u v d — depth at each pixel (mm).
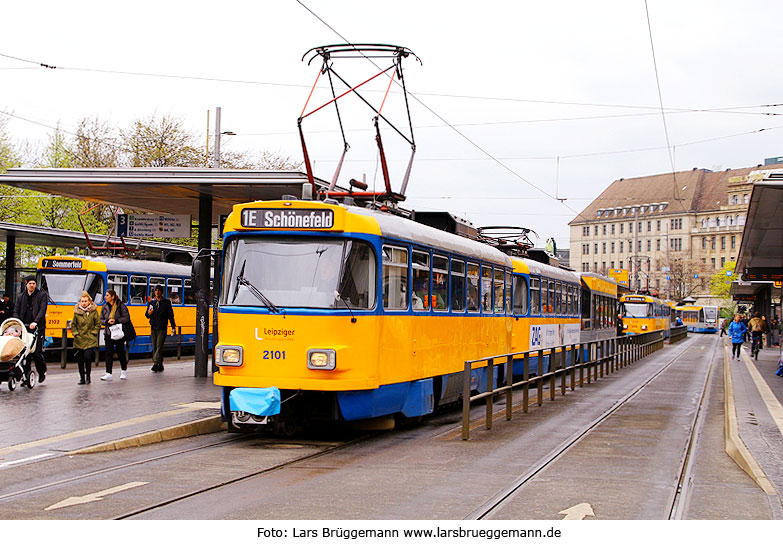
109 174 18344
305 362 11133
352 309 11328
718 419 15914
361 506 7824
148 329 28875
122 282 27781
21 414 13008
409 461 10477
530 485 9008
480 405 17797
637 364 34219
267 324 11289
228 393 11852
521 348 20172
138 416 12906
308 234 11555
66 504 7773
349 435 12664
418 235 13180
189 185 18391
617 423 14641
